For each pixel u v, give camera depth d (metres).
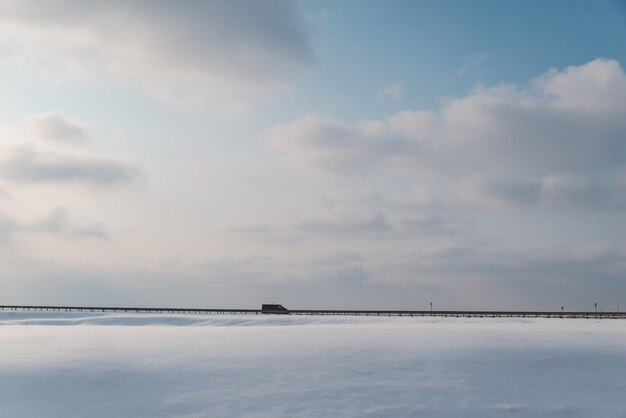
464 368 26.42
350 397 21.69
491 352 29.77
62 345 33.19
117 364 25.88
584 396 22.86
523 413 20.73
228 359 28.06
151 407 20.23
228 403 20.73
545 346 31.81
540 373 25.88
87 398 21.05
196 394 21.72
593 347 31.70
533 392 23.19
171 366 25.92
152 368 25.38
